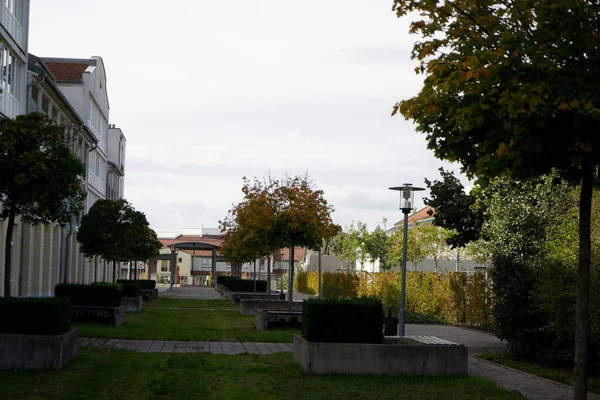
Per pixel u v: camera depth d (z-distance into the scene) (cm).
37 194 1469
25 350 1181
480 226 1828
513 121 743
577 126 713
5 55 2325
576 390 774
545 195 1496
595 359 1307
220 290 5756
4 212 1549
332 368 1240
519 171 780
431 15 821
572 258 1244
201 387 1054
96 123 4934
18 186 1445
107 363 1284
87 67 4694
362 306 1288
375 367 1245
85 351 1442
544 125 735
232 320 2612
